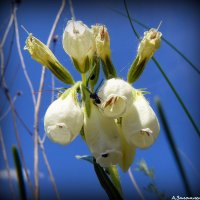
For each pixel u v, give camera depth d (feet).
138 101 0.94
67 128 0.92
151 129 0.92
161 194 1.21
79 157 0.99
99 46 0.98
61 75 1.00
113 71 0.99
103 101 0.92
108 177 0.96
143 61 0.99
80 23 0.97
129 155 0.96
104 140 0.92
